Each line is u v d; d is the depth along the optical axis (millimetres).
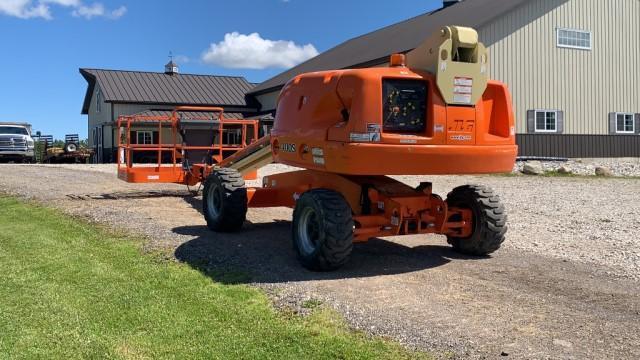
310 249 6410
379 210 6609
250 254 7172
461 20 25016
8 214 10453
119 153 12766
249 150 10180
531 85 24203
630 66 26422
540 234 8594
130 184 15906
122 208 11055
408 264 6770
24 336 4426
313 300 5316
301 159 6711
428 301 5332
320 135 6285
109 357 4062
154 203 11875
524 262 6844
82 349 4195
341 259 6137
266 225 9375
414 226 6543
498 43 23500
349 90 5957
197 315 4910
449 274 6301
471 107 6090
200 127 12125
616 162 22906
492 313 4984
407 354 4121
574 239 8180
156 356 4078
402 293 5586
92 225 9125
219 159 12188
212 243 7809
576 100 25203
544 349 4215
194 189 14328
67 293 5500
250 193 8586
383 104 5840
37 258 6906
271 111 37656
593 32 25422
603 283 5902
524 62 24016
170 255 7109
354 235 6270
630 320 4809
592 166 20609
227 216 8320
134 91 37938
